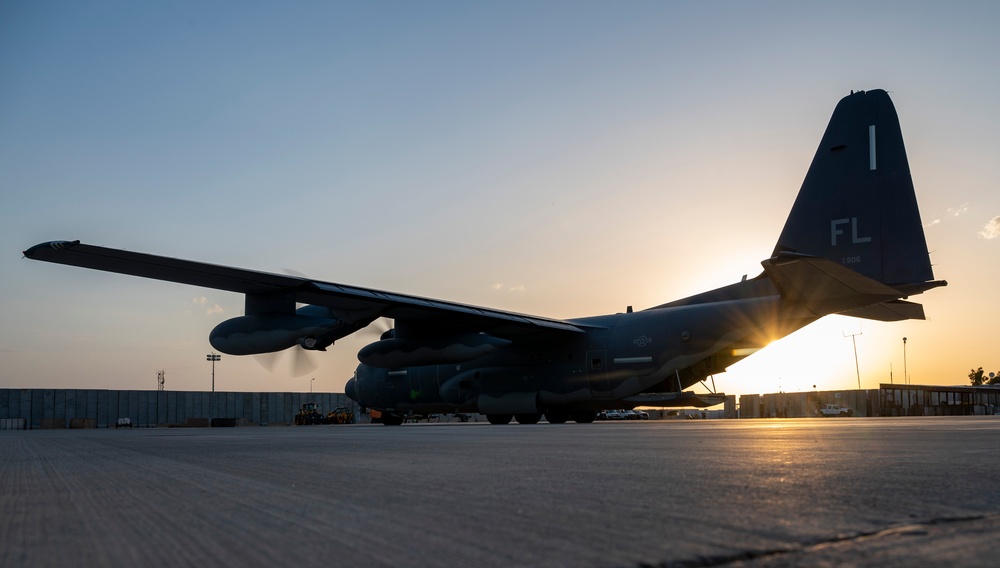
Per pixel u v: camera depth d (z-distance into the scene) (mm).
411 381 28766
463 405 27219
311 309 22156
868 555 2525
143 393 61969
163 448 10336
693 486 4465
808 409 60188
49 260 16297
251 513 3709
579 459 6793
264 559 2643
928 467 5484
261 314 19875
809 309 20703
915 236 19219
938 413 57031
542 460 6758
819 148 20812
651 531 3012
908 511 3398
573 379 24547
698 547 2686
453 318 22875
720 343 22109
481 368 26672
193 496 4449
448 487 4684
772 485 4426
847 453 7008
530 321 23094
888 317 21812
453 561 2566
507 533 3043
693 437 11133
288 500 4180
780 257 17453
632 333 23688
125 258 16328
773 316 21312
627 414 58188
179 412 62844
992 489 4172
